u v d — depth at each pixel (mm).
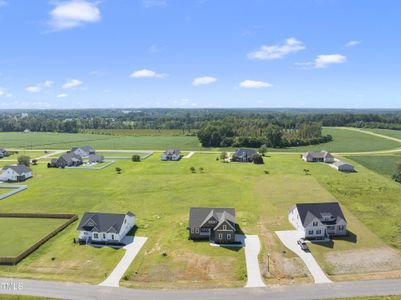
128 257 46531
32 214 62938
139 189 81562
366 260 45125
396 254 46719
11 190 81688
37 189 82500
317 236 52281
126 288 38500
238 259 45531
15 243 51344
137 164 115625
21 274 41688
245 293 37312
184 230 55938
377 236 52594
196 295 37000
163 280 40500
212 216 52938
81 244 50906
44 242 51750
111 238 51500
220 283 39531
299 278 40625
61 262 45281
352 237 52344
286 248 48844
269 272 42094
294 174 96375
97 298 36500
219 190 79938
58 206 69312
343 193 75500
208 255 46750
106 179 92438
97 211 66125
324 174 96125
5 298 36500
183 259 45688
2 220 61625
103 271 42688
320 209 55062
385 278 40312
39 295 36969
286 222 58906
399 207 65750
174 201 71750
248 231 55062
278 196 74250
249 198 73188
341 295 36688
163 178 92938
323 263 44406
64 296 36812
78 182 89312
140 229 56531
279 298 36250
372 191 76812
